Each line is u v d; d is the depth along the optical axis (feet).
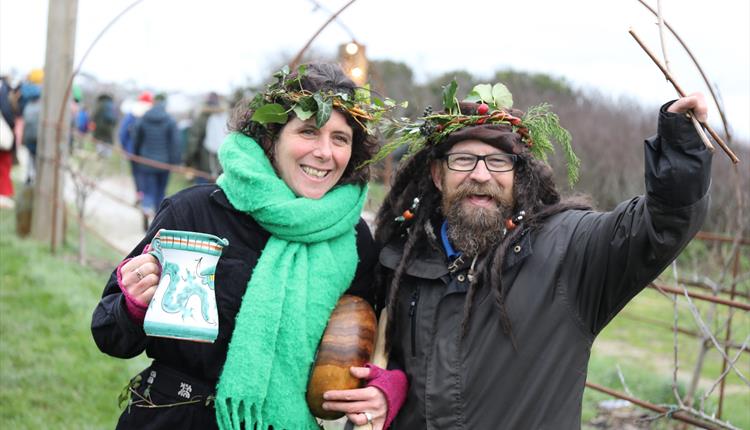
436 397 7.52
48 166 27.40
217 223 7.93
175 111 54.54
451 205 7.89
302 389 7.79
